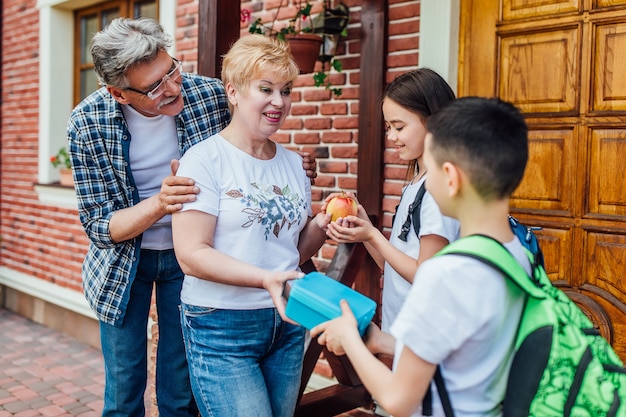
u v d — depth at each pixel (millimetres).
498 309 1215
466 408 1270
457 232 1722
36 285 5738
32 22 5922
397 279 1912
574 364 1233
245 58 1792
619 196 2635
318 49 3396
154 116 2164
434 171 1313
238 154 1864
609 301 2664
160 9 4543
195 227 1758
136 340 2271
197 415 2445
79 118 2104
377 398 1284
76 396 4090
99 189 2125
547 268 2832
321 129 3662
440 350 1202
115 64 1903
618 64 2619
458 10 3064
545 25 2807
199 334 1876
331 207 1938
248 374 1850
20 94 6117
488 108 1271
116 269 2176
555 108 2805
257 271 1665
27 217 6008
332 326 1414
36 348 5086
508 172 1249
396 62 3270
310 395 2865
